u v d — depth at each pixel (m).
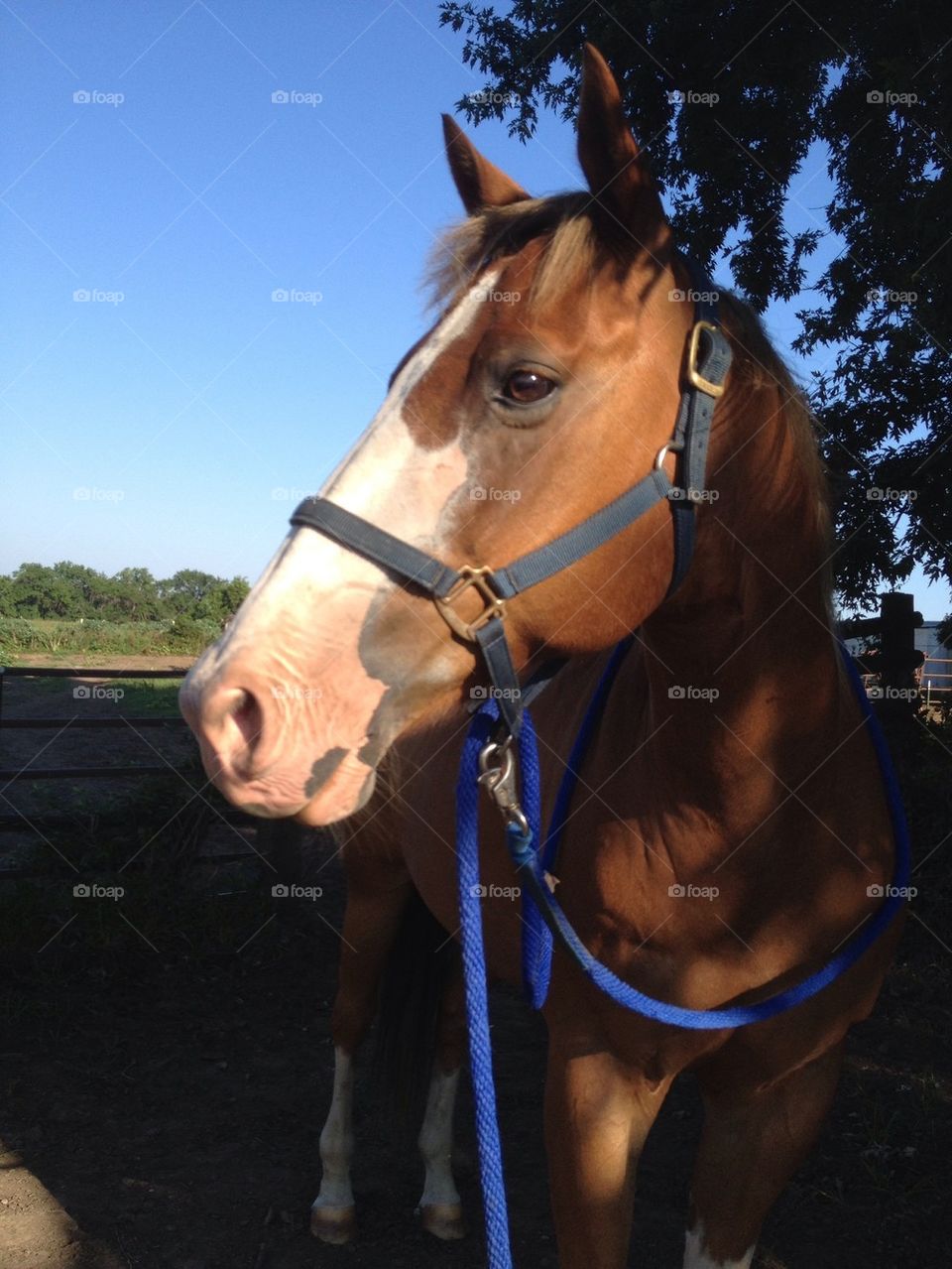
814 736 1.39
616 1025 1.47
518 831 1.32
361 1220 2.50
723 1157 1.56
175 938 4.18
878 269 5.38
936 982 3.93
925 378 5.59
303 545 1.14
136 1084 3.16
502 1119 2.99
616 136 1.22
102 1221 2.44
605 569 1.21
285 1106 3.05
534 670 1.43
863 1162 2.69
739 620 1.34
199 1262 2.31
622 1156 1.50
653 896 1.44
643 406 1.20
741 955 1.43
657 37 5.46
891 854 1.57
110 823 4.54
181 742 8.73
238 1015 3.70
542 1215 2.53
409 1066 2.47
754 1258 2.34
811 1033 1.50
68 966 3.92
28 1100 3.01
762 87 5.44
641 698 1.51
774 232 5.95
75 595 33.78
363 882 2.52
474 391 1.17
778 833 1.39
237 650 1.09
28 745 8.75
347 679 1.12
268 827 4.56
